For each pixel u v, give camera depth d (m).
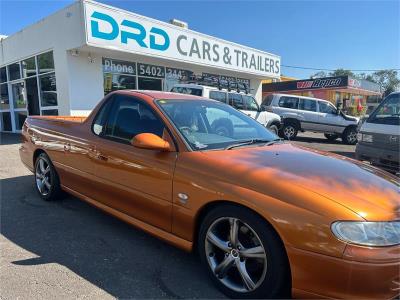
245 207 2.59
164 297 2.74
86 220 4.29
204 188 2.80
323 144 15.01
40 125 5.12
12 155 8.98
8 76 14.63
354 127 15.82
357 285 2.19
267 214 2.44
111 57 12.27
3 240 3.71
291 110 15.71
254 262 2.66
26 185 5.89
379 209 2.35
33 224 4.15
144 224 3.38
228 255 2.76
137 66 13.16
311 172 2.77
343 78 29.89
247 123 4.14
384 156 6.29
